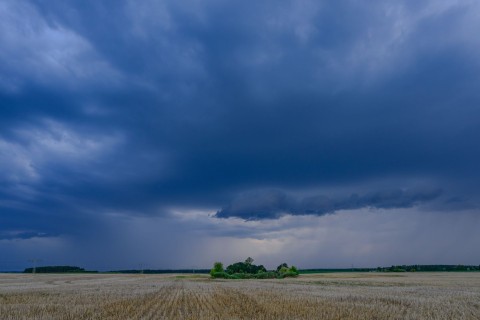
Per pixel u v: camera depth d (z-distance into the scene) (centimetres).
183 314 2514
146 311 2697
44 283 7531
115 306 3006
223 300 3506
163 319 2253
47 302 3378
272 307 2820
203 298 3756
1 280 9144
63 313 2562
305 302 3198
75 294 4362
